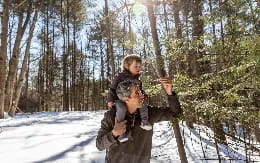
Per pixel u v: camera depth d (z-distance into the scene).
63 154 6.58
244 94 4.24
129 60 2.67
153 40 4.16
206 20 4.46
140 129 2.52
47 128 10.61
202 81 4.34
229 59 4.28
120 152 2.47
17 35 18.19
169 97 2.80
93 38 25.73
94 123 12.45
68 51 33.44
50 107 41.91
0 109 15.99
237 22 4.25
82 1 29.22
